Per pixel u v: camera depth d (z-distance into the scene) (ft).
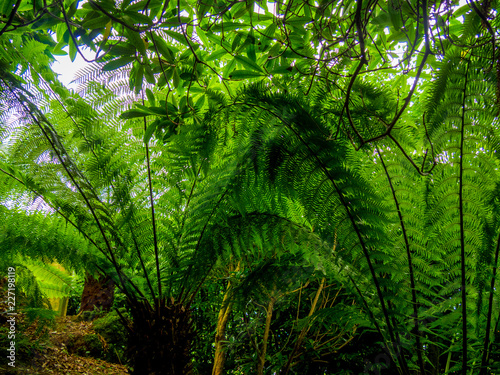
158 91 5.79
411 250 5.49
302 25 4.63
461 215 5.06
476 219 5.05
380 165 5.51
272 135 5.13
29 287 6.54
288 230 5.32
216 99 5.24
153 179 6.29
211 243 5.55
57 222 5.84
